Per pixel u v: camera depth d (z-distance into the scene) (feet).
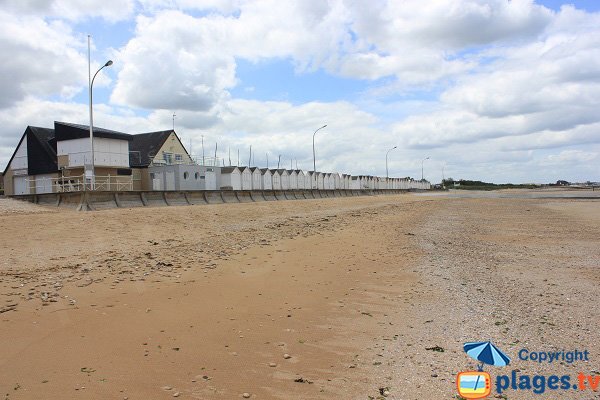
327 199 198.18
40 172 153.89
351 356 21.83
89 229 58.39
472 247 58.13
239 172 202.69
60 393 17.08
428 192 449.89
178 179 158.92
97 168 139.44
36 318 24.90
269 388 18.33
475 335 24.80
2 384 17.58
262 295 32.19
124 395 17.20
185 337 23.52
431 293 33.91
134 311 27.17
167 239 56.29
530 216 115.44
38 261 39.01
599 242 63.10
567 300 32.01
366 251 52.13
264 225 76.74
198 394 17.58
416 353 22.24
